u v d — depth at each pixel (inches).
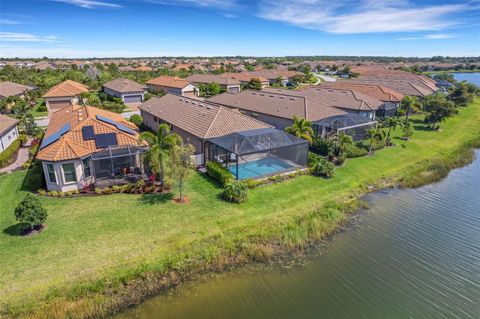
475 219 1012.5
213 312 626.5
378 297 673.6
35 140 1590.8
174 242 800.9
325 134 1720.0
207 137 1317.7
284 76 5068.9
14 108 2340.1
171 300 652.1
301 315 622.2
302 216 957.8
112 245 781.3
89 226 857.5
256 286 698.2
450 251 842.8
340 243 866.1
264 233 861.2
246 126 1454.2
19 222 873.5
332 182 1215.6
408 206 1090.1
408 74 4505.4
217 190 1096.8
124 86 3112.7
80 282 662.5
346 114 1839.3
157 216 915.4
